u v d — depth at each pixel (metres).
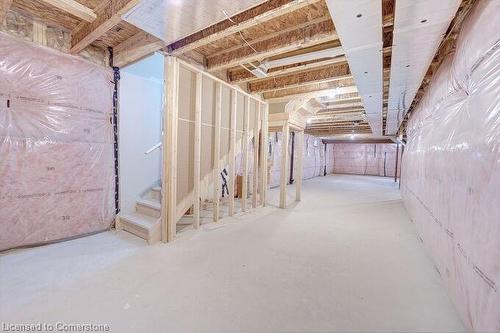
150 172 3.74
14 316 1.51
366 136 10.57
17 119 2.39
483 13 1.29
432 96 2.60
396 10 1.48
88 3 2.09
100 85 3.02
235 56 2.88
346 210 4.57
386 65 2.78
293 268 2.20
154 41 2.47
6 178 2.35
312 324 1.47
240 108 3.99
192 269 2.15
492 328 1.10
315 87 3.97
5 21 2.28
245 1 1.64
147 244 2.71
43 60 2.52
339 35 1.78
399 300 1.72
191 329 1.42
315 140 11.34
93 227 3.03
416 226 3.29
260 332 1.40
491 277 1.12
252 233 3.16
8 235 2.39
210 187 4.81
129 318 1.50
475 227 1.29
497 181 1.09
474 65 1.40
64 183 2.74
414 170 3.63
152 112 3.76
